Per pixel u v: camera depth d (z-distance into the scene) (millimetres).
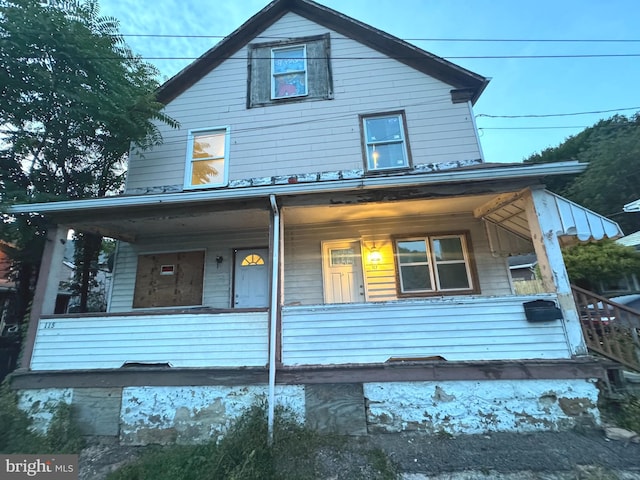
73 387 4598
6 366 6129
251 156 7359
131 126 6902
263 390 4320
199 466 3488
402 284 6531
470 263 6438
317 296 6656
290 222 6781
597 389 3902
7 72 5824
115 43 6844
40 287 5066
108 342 4762
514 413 3934
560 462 3148
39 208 5090
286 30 8180
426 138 7016
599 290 13305
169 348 4652
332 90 7594
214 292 6949
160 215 5305
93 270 8828
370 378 4199
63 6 6465
